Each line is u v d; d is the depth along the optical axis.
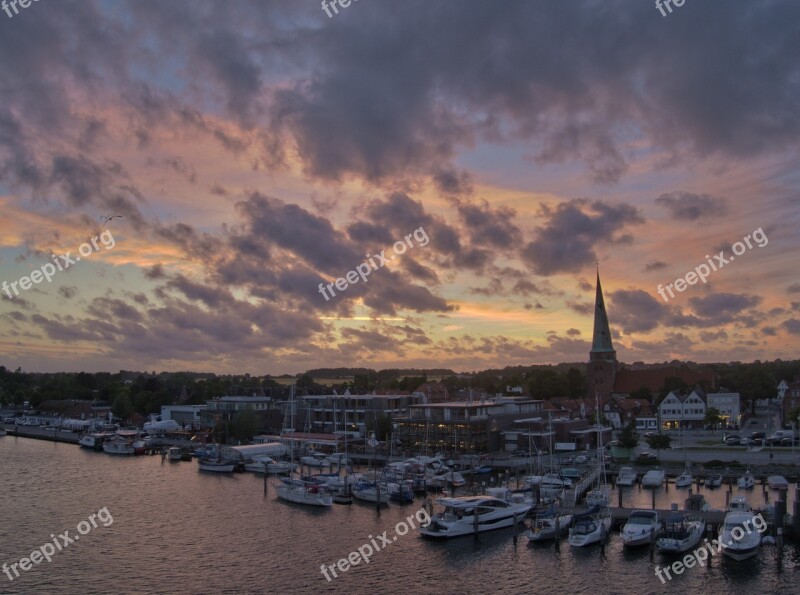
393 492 120.50
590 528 92.44
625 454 162.00
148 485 139.38
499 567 83.25
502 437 179.00
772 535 90.44
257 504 119.19
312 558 87.31
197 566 84.19
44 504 119.88
